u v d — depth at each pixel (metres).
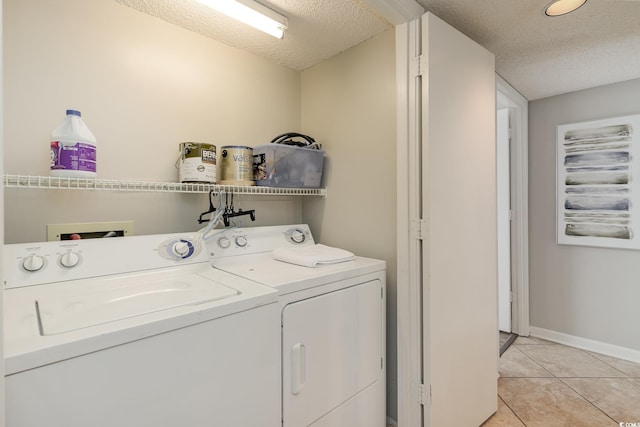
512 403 1.98
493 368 1.87
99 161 1.43
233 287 1.14
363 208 1.86
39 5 1.29
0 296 0.57
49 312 0.87
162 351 0.84
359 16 1.61
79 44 1.38
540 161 2.87
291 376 1.18
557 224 2.78
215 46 1.82
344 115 1.96
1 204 0.55
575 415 1.86
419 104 1.49
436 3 1.49
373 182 1.81
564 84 2.53
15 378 0.64
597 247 2.60
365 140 1.84
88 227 1.41
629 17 1.62
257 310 1.05
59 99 1.34
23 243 1.17
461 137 1.62
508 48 1.95
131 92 1.52
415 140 1.49
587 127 2.61
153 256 1.32
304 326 1.23
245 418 1.01
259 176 1.78
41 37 1.30
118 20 1.49
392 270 1.72
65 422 0.69
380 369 1.58
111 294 1.04
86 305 0.93
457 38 1.59
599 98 2.57
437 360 1.50
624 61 2.13
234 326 0.98
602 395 2.04
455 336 1.60
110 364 0.75
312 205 2.17
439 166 1.49
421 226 1.48
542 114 2.86
